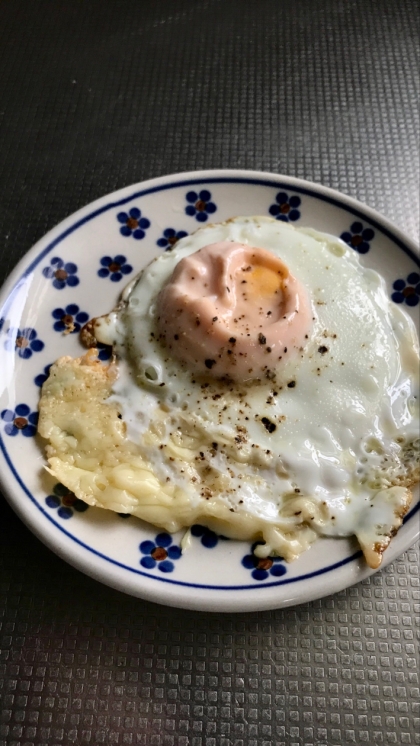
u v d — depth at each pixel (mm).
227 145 332
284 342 238
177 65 360
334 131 342
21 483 222
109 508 220
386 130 344
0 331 246
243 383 243
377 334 255
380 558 218
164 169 321
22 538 231
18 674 211
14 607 221
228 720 209
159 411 239
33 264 260
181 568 218
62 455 230
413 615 228
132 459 231
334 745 207
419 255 274
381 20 389
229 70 360
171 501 225
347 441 239
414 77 367
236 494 229
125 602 224
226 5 387
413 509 230
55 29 367
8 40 360
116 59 359
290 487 233
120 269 271
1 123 330
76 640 217
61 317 259
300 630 223
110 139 329
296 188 287
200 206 284
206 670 215
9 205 302
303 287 257
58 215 301
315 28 382
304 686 215
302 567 220
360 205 283
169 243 278
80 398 239
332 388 244
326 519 228
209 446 235
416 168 331
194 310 235
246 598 211
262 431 238
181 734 206
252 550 226
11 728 204
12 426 234
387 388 248
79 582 226
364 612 227
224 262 243
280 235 271
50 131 329
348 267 268
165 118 339
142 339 248
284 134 338
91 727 205
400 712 213
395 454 239
